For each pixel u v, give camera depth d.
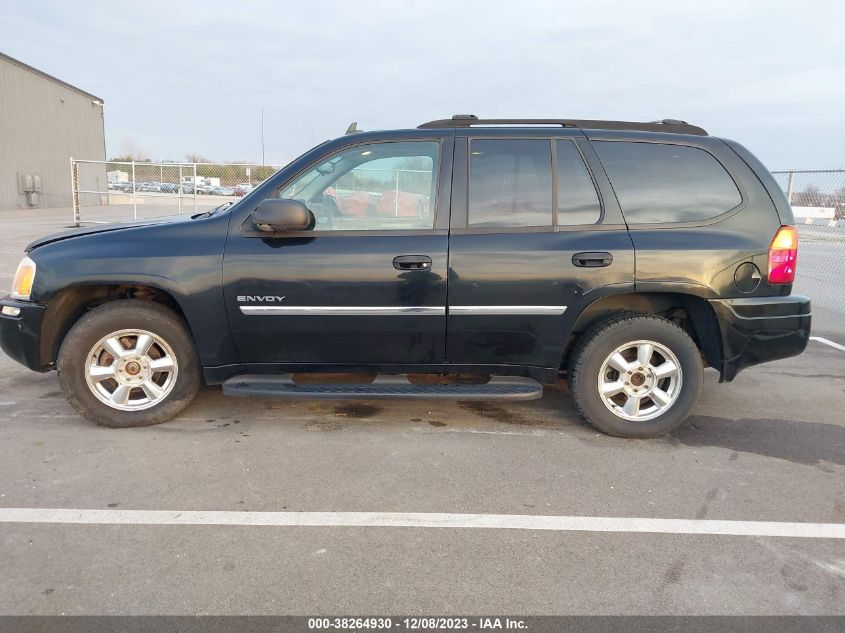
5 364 5.20
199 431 3.82
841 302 8.84
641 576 2.46
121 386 3.76
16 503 2.94
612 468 3.42
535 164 3.66
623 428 3.78
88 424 3.89
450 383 3.93
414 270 3.53
